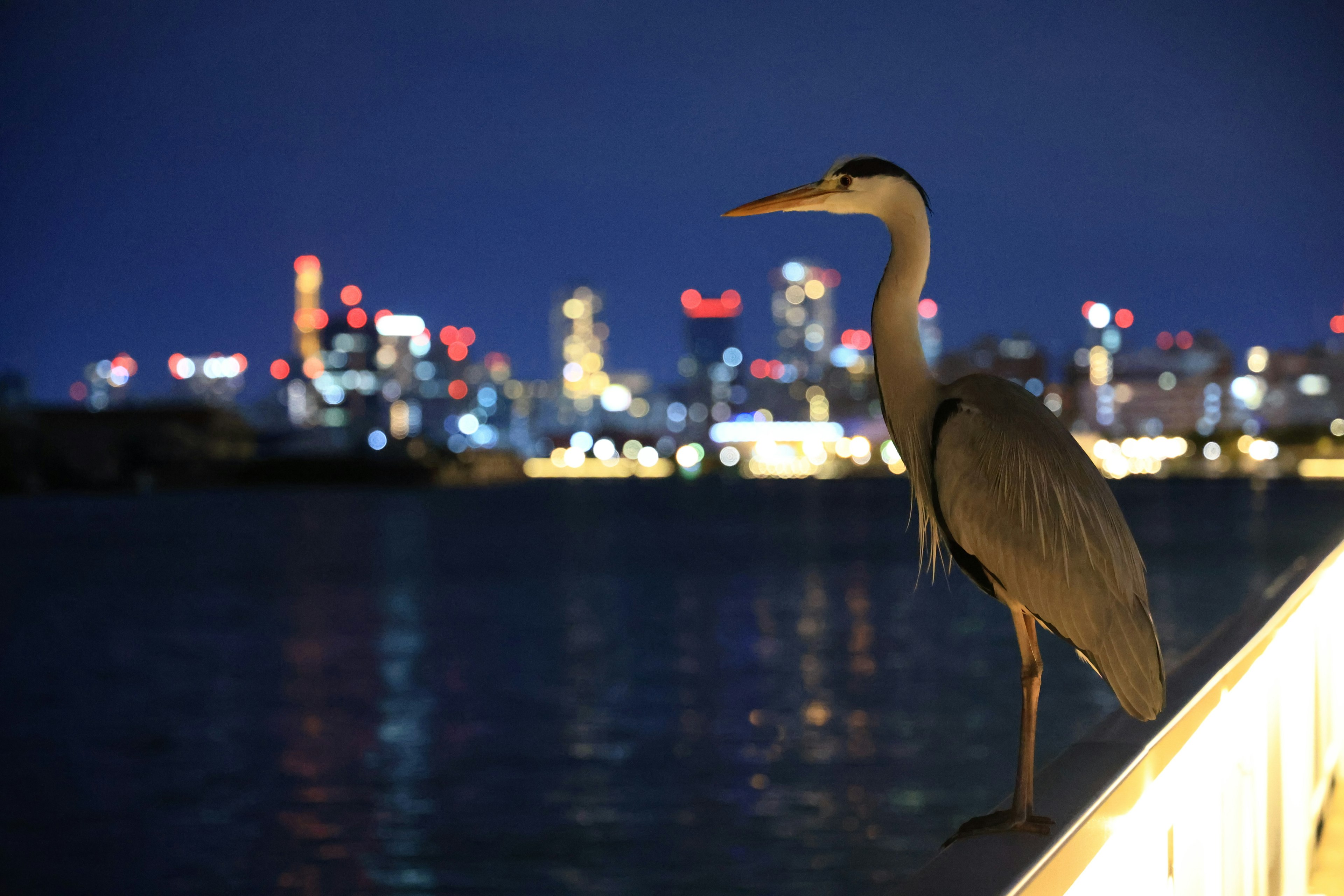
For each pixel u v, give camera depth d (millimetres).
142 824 16344
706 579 53219
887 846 14164
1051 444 2814
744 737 20562
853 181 3002
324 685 27844
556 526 102750
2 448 179250
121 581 56344
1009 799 2471
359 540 85312
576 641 34219
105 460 191875
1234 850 2916
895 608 41250
